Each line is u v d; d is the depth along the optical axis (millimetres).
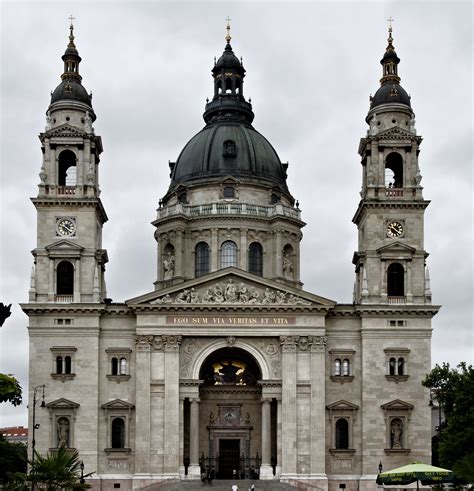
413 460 120438
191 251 139875
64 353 121375
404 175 127625
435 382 109125
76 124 127188
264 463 120625
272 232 140250
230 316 122250
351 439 121500
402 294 125750
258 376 129375
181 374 121750
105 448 120000
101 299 128625
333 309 123312
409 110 129625
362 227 130625
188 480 118438
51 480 84500
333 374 123062
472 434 100500
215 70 153250
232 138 146000
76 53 131000
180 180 146125
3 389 113562
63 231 125000
